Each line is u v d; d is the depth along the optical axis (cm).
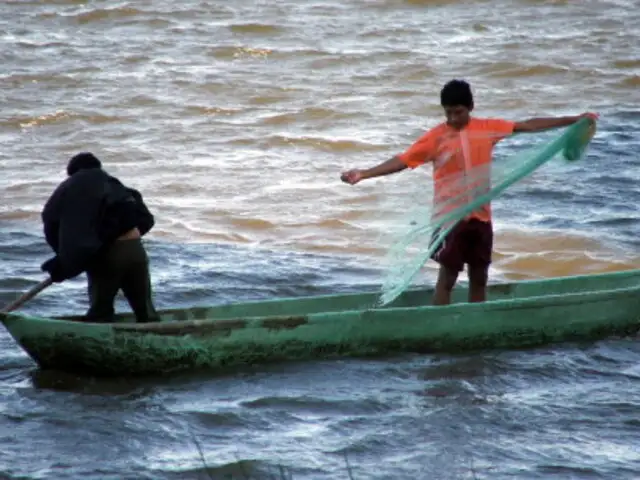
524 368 3212
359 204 5191
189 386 3080
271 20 9844
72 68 8181
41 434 2733
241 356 3212
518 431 2741
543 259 4400
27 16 9931
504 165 3291
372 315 3278
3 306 3812
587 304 3444
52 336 3080
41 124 6788
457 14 10275
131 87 7650
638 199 5269
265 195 5350
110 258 3172
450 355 3328
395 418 2825
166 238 4691
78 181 3141
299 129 6712
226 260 4400
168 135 6531
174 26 9631
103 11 9975
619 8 10581
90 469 2528
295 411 2881
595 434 2723
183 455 2608
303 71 8200
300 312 3538
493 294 3678
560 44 9125
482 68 8275
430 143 3250
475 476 2480
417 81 7925
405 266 3450
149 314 3312
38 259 4381
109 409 2898
